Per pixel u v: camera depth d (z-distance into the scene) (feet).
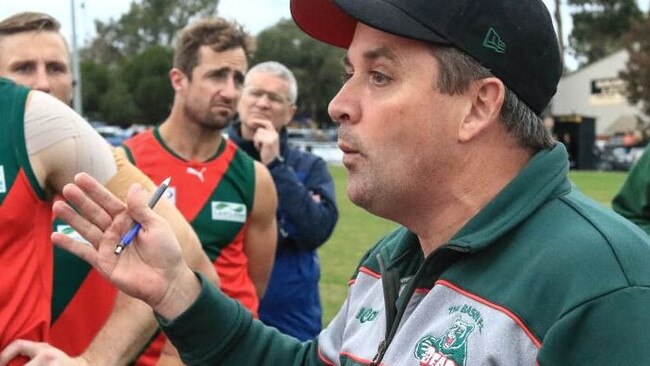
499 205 4.58
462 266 4.60
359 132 4.75
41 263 6.59
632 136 147.23
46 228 6.72
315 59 182.80
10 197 6.36
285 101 14.19
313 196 14.24
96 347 7.18
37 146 6.53
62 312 7.91
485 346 4.24
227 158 11.81
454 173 4.74
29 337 6.46
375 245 5.96
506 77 4.59
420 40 4.50
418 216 4.93
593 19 220.23
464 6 4.50
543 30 4.66
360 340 5.31
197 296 5.64
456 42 4.50
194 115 11.41
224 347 5.75
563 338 4.02
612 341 3.92
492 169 4.76
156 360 9.34
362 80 4.81
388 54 4.65
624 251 4.12
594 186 71.87
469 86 4.59
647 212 11.02
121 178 7.29
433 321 4.58
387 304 5.09
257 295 12.41
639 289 3.97
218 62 11.32
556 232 4.39
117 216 5.53
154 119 170.91
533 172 4.64
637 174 11.09
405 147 4.65
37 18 10.28
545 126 4.86
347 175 4.94
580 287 4.08
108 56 227.81
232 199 11.62
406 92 4.60
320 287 25.82
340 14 5.40
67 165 6.71
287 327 13.85
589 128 117.60
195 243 7.80
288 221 13.61
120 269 5.49
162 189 5.84
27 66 10.13
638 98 157.38
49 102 6.73
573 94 189.37
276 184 13.43
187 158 11.60
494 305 4.32
